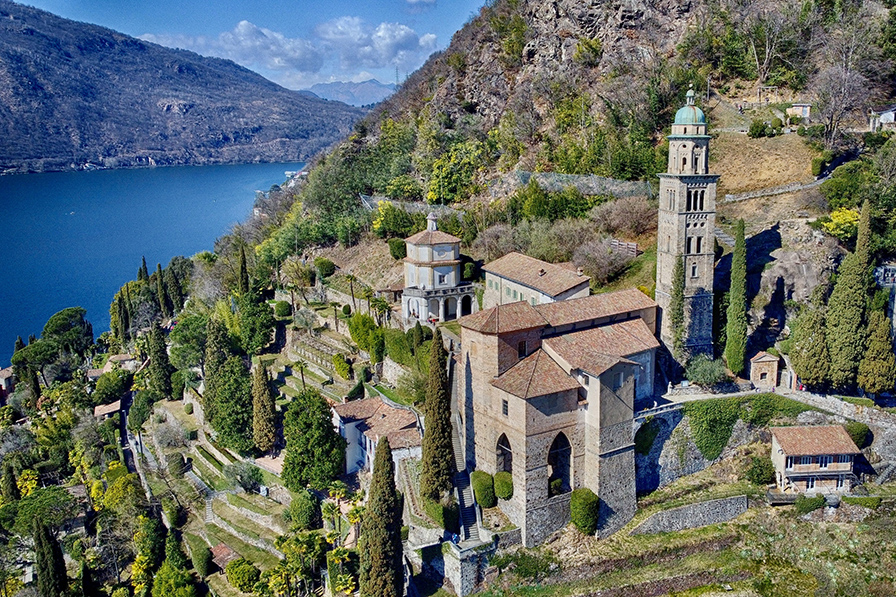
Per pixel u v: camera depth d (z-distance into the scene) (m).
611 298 91.00
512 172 147.50
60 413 132.00
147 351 152.00
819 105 128.88
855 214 101.62
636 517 81.38
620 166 129.62
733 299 91.88
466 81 181.50
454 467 79.75
